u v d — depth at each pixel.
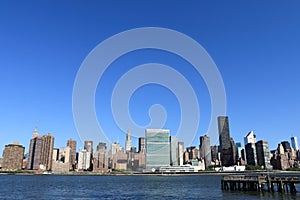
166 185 110.50
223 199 53.00
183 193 73.81
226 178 68.94
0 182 135.00
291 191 57.94
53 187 101.50
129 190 86.75
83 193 76.88
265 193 58.59
